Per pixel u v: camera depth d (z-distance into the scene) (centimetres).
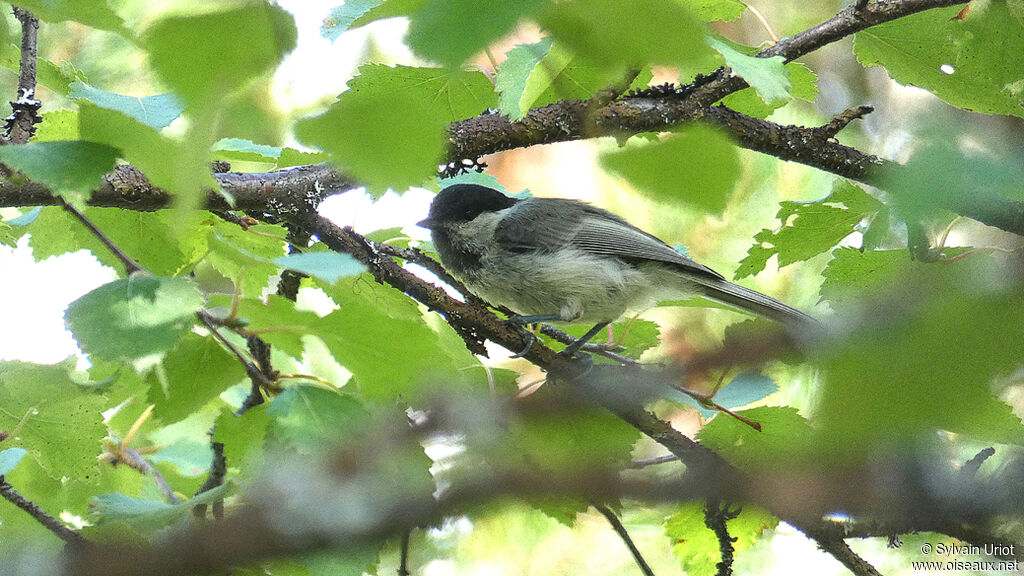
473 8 147
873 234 582
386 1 193
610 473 276
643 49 152
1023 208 436
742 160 161
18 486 643
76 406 540
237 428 429
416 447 363
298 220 552
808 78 630
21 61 489
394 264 574
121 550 290
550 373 628
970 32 628
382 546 394
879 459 228
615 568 954
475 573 938
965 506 229
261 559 303
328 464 346
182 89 168
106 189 482
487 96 523
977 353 141
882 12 614
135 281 367
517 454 369
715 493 258
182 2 168
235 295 379
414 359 373
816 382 158
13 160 312
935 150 151
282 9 166
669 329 916
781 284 991
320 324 371
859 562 568
